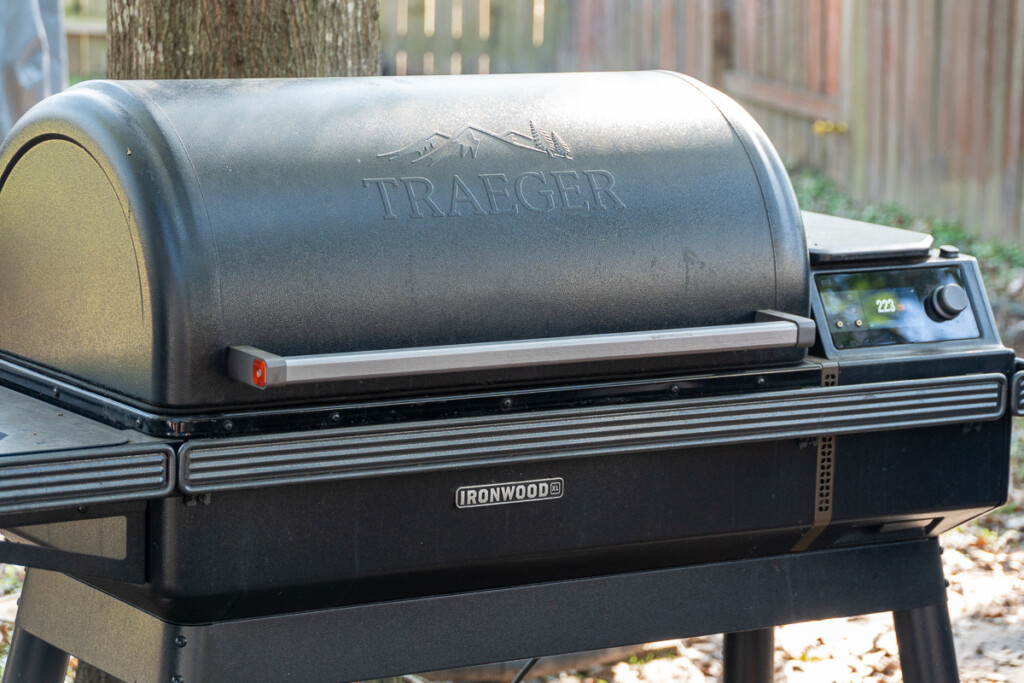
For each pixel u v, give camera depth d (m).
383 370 2.40
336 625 2.58
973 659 4.72
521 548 2.65
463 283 2.56
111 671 2.62
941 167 11.18
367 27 3.89
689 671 4.62
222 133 2.49
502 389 2.63
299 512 2.45
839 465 2.94
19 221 2.83
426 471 2.51
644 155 2.81
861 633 4.99
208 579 2.39
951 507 3.07
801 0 12.49
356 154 2.57
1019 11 10.36
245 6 3.65
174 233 2.35
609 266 2.69
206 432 2.37
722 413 2.74
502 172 2.67
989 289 9.45
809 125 12.61
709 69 13.40
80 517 2.31
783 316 2.79
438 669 2.68
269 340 2.41
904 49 11.45
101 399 2.53
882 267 3.04
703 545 2.86
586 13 14.23
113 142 2.42
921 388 2.93
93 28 14.57
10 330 2.93
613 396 2.70
